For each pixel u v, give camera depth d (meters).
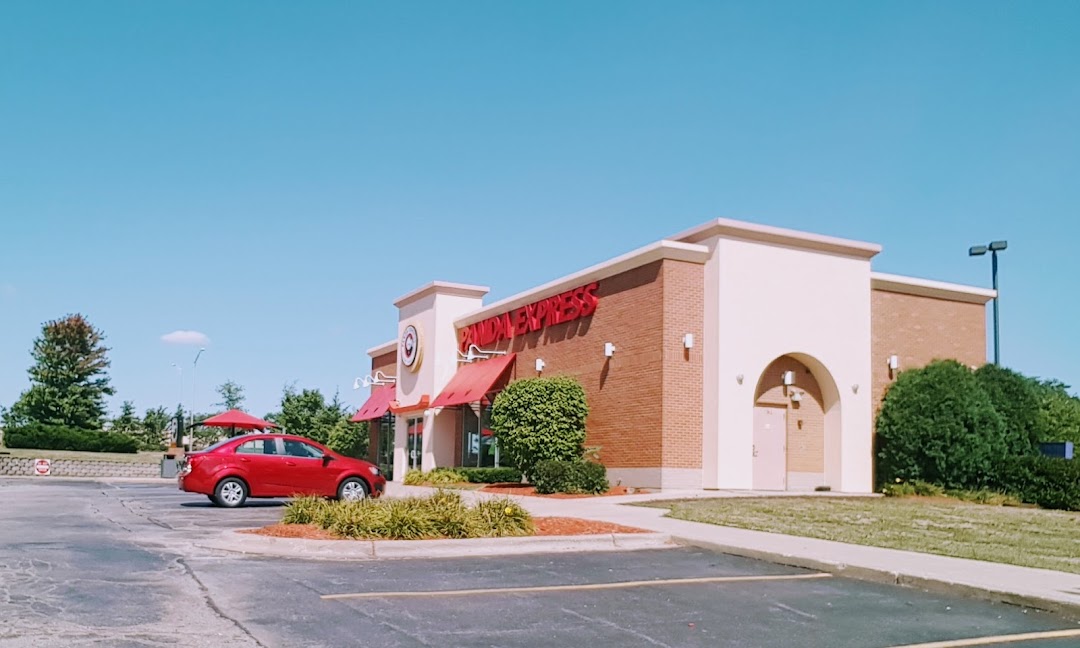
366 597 9.75
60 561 11.52
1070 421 27.25
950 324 30.70
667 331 25.72
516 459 28.28
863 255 28.30
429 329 38.84
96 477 44.78
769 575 11.82
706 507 20.39
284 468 21.64
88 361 60.62
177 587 9.97
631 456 26.52
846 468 27.30
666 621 8.98
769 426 27.03
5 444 51.41
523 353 33.03
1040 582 10.55
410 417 40.22
